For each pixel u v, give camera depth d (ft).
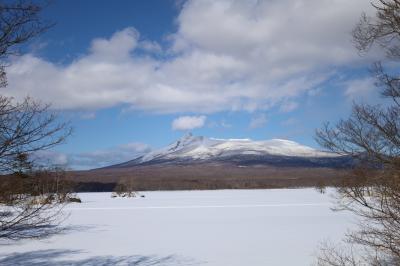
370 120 19.11
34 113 16.61
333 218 80.59
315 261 39.17
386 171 18.95
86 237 59.88
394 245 21.61
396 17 18.28
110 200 177.78
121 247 50.78
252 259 41.65
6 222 16.51
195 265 39.17
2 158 15.79
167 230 67.67
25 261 41.98
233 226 71.61
